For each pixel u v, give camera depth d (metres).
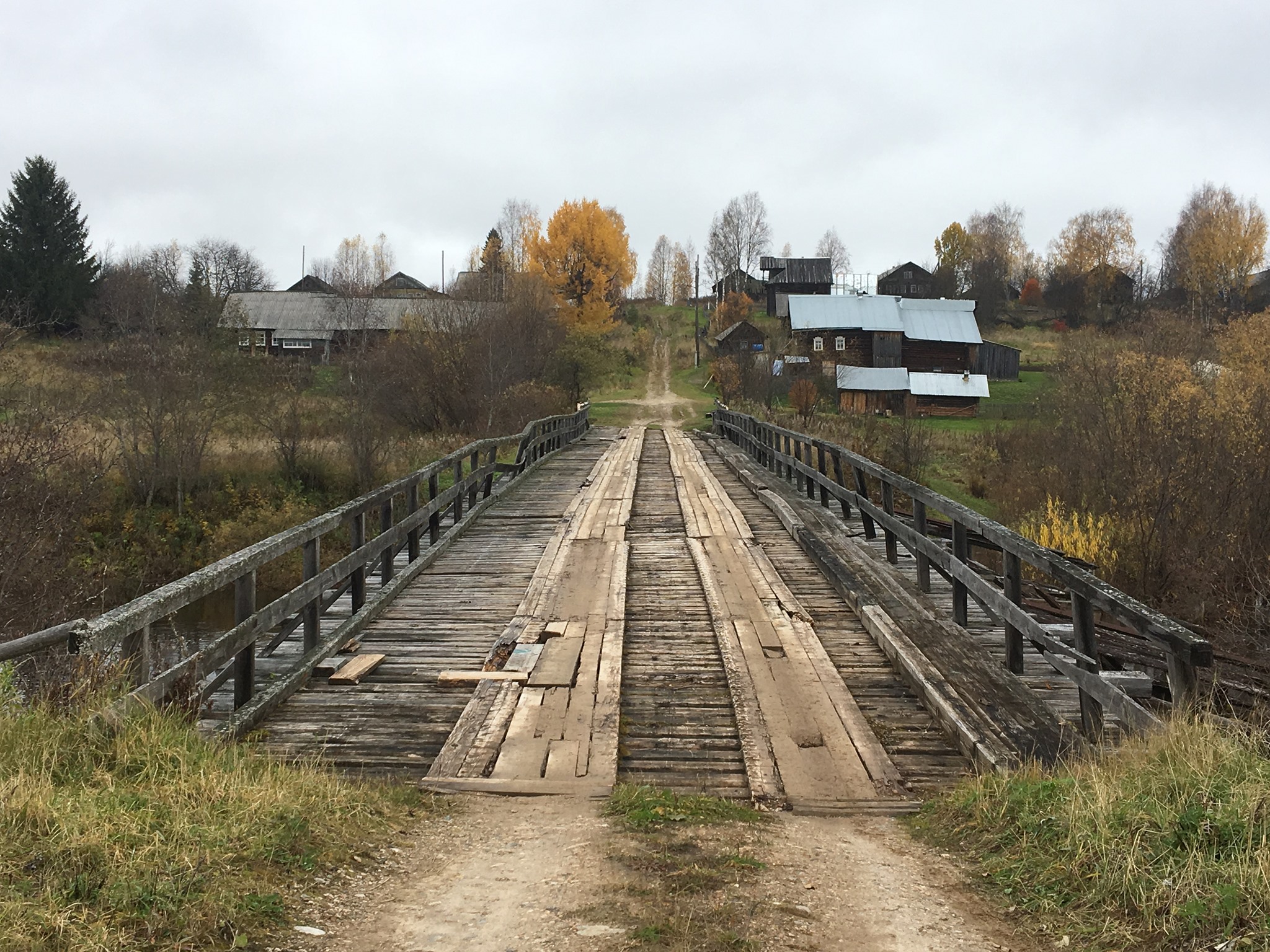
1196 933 3.15
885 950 3.31
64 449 16.83
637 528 13.02
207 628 18.45
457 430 35.44
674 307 110.50
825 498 14.28
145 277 51.09
